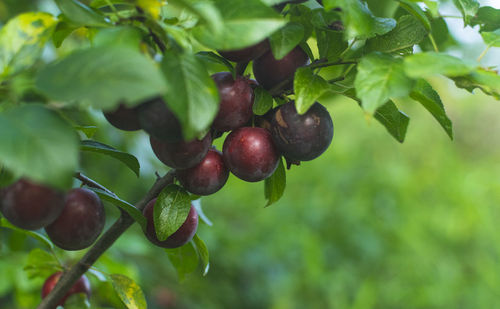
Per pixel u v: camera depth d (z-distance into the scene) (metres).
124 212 0.60
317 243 1.80
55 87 0.47
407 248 1.84
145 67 0.47
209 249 1.67
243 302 1.73
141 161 1.10
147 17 0.52
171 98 0.49
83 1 0.64
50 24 0.53
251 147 0.57
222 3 0.52
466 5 0.60
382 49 0.59
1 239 0.86
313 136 0.57
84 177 0.58
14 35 0.53
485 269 1.82
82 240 0.57
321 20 0.58
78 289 0.65
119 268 0.84
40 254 0.68
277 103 0.62
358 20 0.54
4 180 0.51
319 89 0.55
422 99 0.57
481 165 2.61
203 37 0.52
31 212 0.53
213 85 0.50
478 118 2.99
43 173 0.47
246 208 2.05
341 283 1.73
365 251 1.82
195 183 0.58
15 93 0.50
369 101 0.52
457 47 0.70
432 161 2.27
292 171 2.11
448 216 1.94
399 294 1.73
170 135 0.53
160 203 0.58
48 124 0.48
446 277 1.77
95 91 0.47
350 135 2.31
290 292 1.73
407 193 2.00
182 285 1.44
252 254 1.80
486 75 0.55
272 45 0.55
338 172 2.06
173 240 0.60
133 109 0.54
